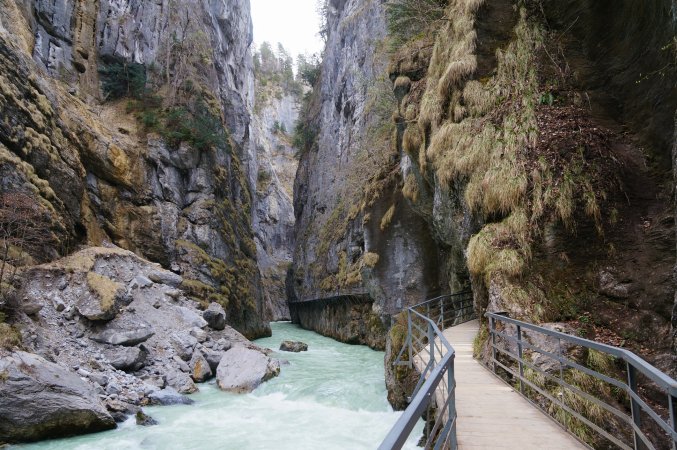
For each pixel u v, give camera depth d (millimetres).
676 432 2773
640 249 7523
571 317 7504
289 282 48500
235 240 31188
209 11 47312
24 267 14578
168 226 25312
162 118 28922
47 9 26281
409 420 1845
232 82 54188
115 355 13039
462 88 11867
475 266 8930
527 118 9516
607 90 9516
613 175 8320
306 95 59094
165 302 17906
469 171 10328
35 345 11656
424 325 12648
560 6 11070
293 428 10023
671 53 7613
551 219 8328
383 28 32875
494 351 7672
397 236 20359
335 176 38250
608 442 5594
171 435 9586
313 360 18766
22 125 17531
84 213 20781
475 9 12055
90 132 22594
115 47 31109
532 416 5547
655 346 6617
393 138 22109
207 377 14805
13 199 14828
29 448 8719
